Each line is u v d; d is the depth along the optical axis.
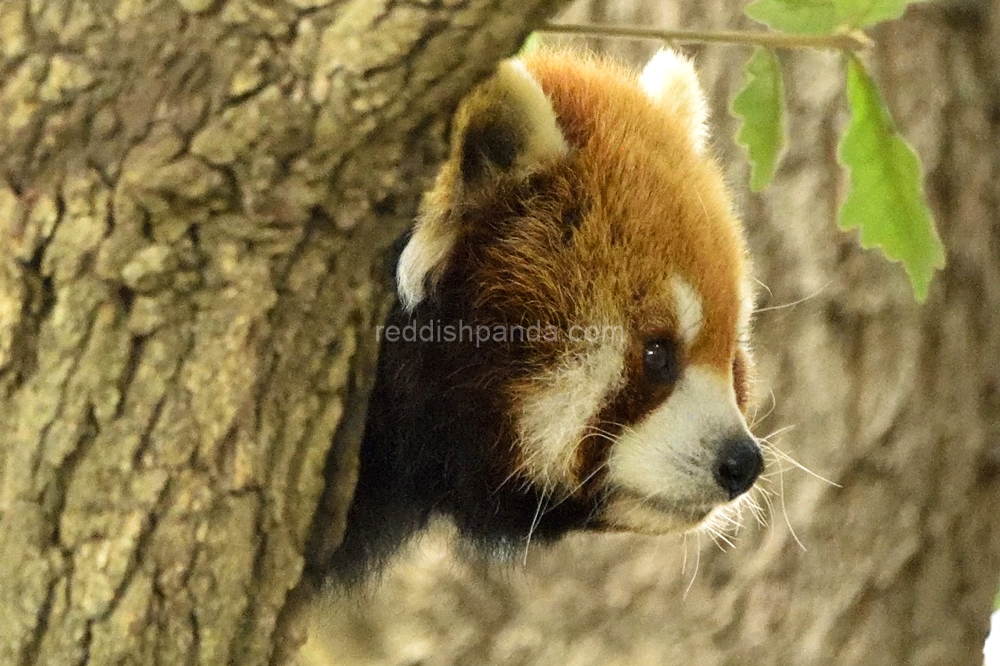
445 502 3.11
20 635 2.99
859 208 3.06
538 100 3.08
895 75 3.29
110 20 2.98
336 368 3.01
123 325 2.99
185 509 2.99
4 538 2.99
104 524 2.99
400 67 2.98
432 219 3.06
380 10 2.98
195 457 2.99
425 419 3.09
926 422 3.29
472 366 3.08
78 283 2.99
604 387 3.09
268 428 3.00
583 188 3.09
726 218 3.12
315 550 3.03
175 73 2.98
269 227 2.99
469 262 3.08
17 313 2.99
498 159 3.08
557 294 3.08
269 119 2.98
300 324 3.00
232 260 2.99
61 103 2.98
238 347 2.99
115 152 2.98
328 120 2.99
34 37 2.98
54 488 2.99
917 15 3.29
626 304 3.08
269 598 3.00
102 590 2.99
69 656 2.99
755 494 3.29
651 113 3.12
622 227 3.08
